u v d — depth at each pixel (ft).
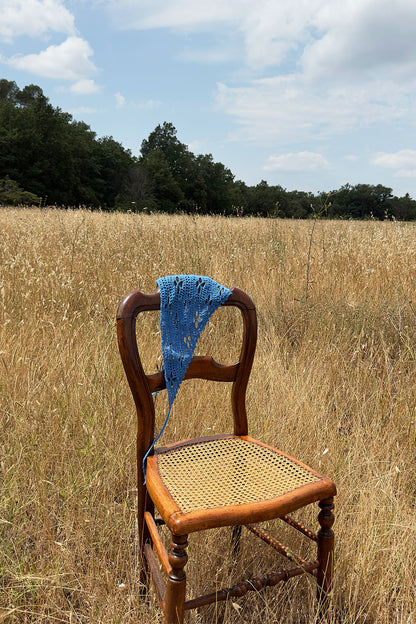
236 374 7.11
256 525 7.59
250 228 31.48
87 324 13.52
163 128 313.94
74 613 6.03
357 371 11.85
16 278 15.90
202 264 18.93
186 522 5.02
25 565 6.43
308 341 13.79
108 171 238.68
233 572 6.82
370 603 6.45
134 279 17.03
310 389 11.34
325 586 6.11
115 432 9.16
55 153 195.42
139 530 6.62
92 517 7.43
